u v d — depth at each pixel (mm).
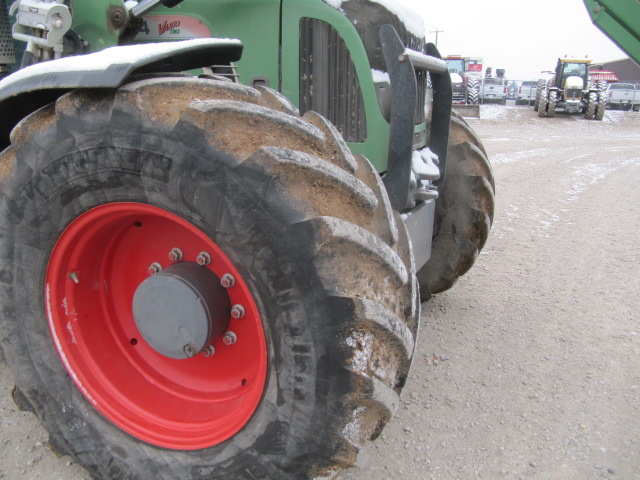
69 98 1806
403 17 2660
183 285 1877
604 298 4188
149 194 1766
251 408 1814
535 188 8539
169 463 1956
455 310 3910
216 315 1908
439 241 3660
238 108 1688
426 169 2791
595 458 2445
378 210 1938
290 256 1626
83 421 2078
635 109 30578
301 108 2590
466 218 3543
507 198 7723
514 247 5414
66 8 2398
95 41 2604
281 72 2576
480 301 4082
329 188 1721
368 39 2488
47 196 1898
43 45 2414
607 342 3490
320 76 2547
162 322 1939
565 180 9352
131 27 2619
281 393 1734
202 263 1947
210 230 1708
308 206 1646
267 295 1682
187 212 1727
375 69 2531
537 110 26203
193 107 1652
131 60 1709
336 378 1661
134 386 2150
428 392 2904
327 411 1690
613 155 13125
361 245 1677
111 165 1766
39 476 2227
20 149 1899
